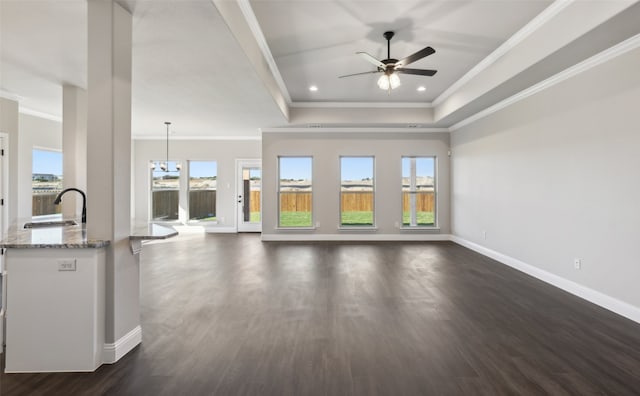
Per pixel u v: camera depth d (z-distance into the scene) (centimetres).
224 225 862
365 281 417
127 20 241
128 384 199
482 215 586
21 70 380
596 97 339
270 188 735
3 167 466
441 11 329
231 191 861
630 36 291
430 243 697
